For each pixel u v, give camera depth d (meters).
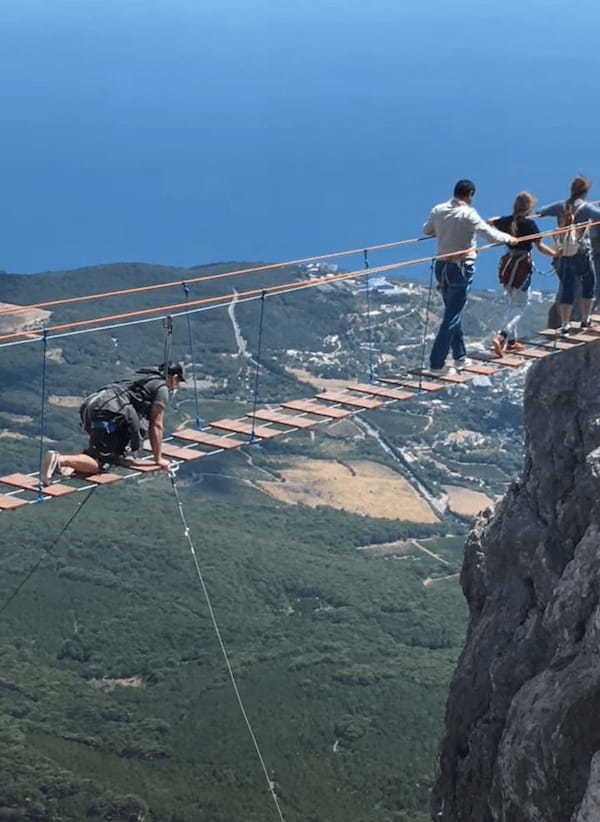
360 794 125.50
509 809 28.41
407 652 170.62
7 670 163.75
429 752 132.38
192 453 23.17
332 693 150.62
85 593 193.88
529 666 32.34
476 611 37.50
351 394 27.27
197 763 134.25
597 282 36.81
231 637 180.12
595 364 35.62
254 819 121.94
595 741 26.55
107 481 21.61
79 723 148.12
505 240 27.83
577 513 33.62
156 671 167.50
